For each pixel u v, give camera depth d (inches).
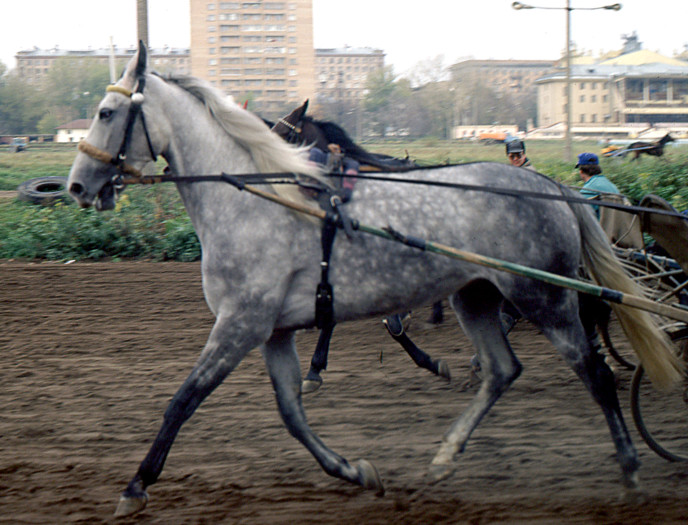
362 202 164.9
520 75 5684.1
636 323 173.2
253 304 160.6
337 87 5206.7
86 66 4992.6
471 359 253.9
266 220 161.8
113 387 240.1
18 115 4820.4
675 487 169.3
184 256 483.5
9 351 281.3
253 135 166.1
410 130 4323.3
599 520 154.0
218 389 237.0
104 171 166.6
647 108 3996.1
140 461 184.7
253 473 177.9
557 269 172.1
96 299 366.9
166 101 168.7
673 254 180.1
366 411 218.5
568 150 1093.1
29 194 709.9
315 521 154.8
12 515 157.8
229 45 3909.9
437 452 182.5
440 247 157.8
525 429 203.8
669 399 224.8
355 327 314.5
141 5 708.0
